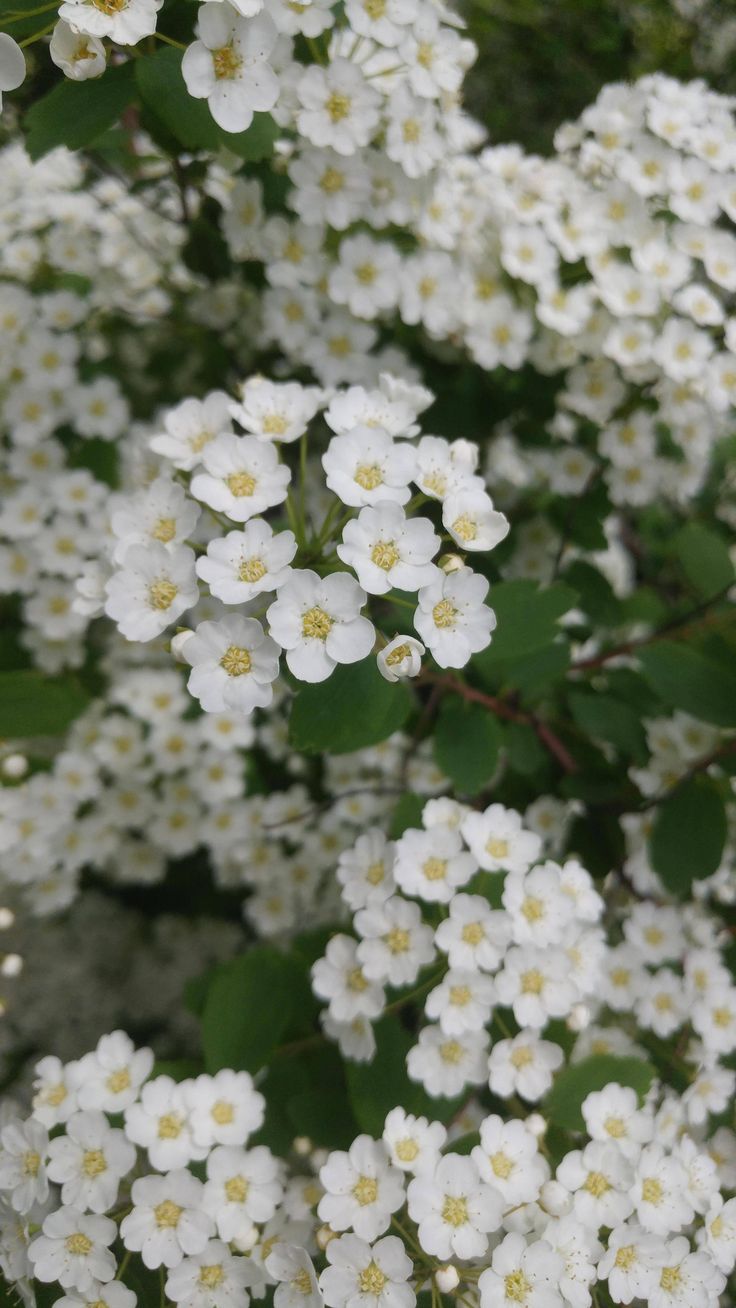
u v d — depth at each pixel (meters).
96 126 0.20
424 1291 0.19
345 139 0.21
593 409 0.24
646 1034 0.22
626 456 0.24
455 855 0.20
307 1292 0.19
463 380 0.24
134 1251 0.19
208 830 0.26
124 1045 0.20
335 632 0.19
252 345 0.25
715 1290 0.19
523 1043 0.20
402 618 0.20
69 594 0.24
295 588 0.19
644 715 0.24
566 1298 0.19
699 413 0.24
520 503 0.25
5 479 0.25
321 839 0.26
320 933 0.22
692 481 0.26
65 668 0.24
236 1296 0.19
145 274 0.26
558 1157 0.20
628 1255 0.19
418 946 0.20
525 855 0.21
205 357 0.25
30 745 0.25
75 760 0.25
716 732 0.25
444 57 0.22
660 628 0.25
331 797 0.26
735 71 0.42
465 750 0.22
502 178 0.24
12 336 0.25
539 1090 0.20
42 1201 0.19
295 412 0.20
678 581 0.29
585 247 0.23
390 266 0.22
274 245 0.22
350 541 0.19
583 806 0.24
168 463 0.21
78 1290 0.19
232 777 0.25
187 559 0.19
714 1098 0.21
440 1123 0.20
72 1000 0.27
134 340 0.25
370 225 0.23
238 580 0.19
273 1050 0.20
